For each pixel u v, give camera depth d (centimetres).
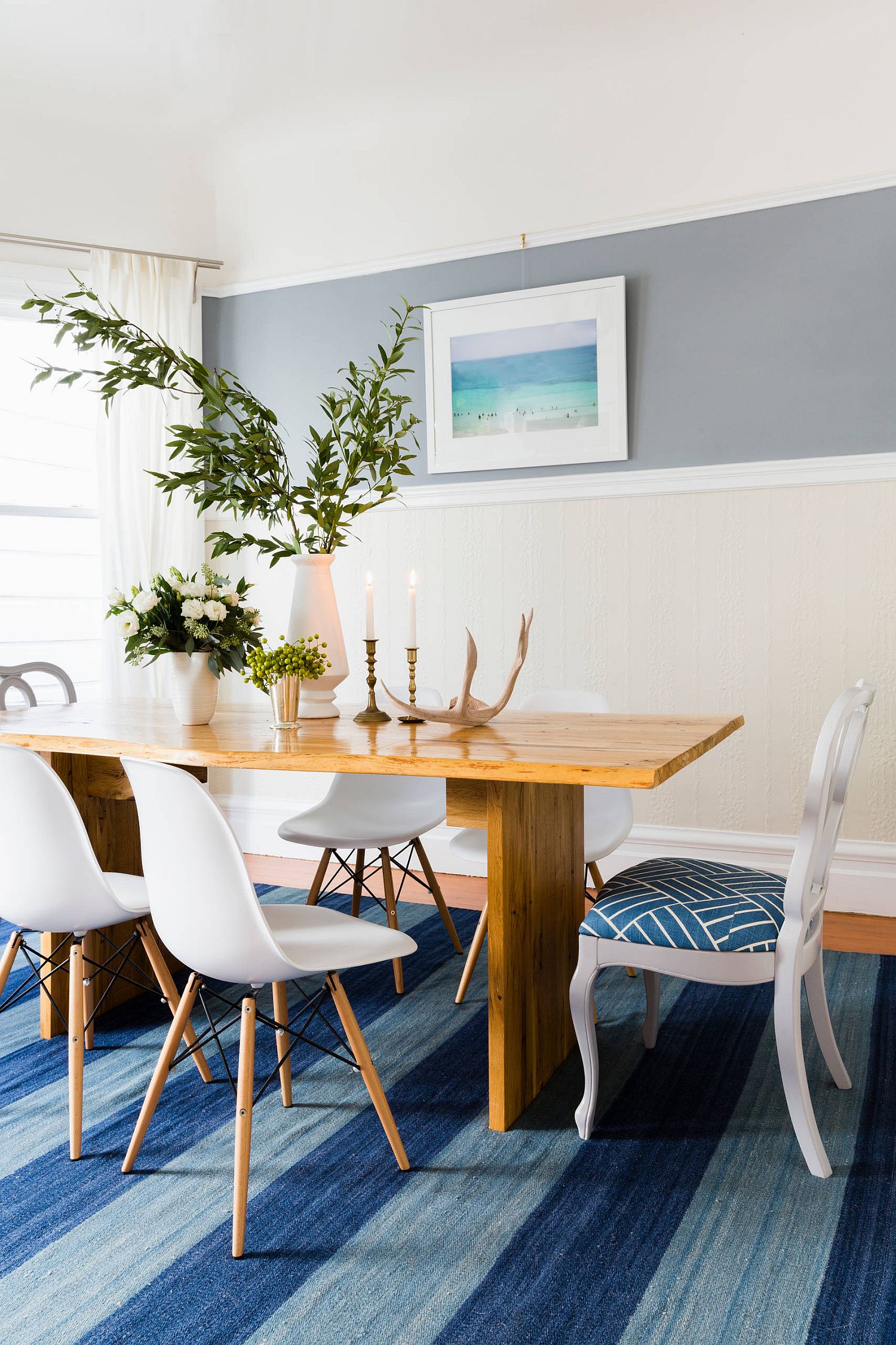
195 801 165
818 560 351
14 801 202
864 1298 159
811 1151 190
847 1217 178
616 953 197
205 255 443
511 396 389
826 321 346
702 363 363
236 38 346
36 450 425
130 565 424
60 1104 227
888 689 345
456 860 414
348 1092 230
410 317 409
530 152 385
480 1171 196
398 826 300
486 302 390
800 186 346
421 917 359
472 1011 276
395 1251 172
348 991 292
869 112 338
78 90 381
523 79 374
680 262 364
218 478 288
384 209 412
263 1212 184
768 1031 258
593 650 386
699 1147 202
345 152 417
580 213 379
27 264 407
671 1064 240
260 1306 159
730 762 368
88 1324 156
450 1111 220
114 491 418
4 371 416
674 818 378
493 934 208
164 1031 265
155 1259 171
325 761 205
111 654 421
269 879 408
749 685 363
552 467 388
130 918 213
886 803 348
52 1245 176
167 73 369
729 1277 164
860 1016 266
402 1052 251
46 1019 263
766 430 356
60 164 411
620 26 339
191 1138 211
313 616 277
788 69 347
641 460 374
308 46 351
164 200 433
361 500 420
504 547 397
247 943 171
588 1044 204
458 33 343
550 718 263
